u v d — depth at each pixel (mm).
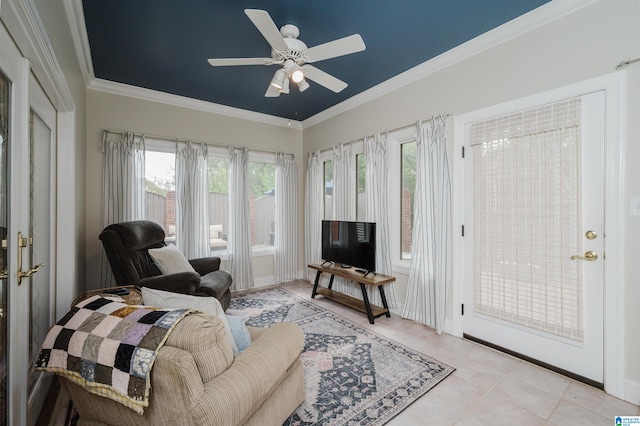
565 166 2094
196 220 3814
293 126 4836
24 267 1405
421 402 1816
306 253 4742
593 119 1970
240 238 4180
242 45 2584
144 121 3545
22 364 1339
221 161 4141
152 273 2846
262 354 1297
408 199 3414
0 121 1186
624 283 1856
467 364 2252
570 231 2078
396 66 3006
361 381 2025
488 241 2529
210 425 986
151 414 1043
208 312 1330
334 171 4141
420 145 3014
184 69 3010
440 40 2541
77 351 1091
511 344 2396
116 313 1162
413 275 3084
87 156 3195
